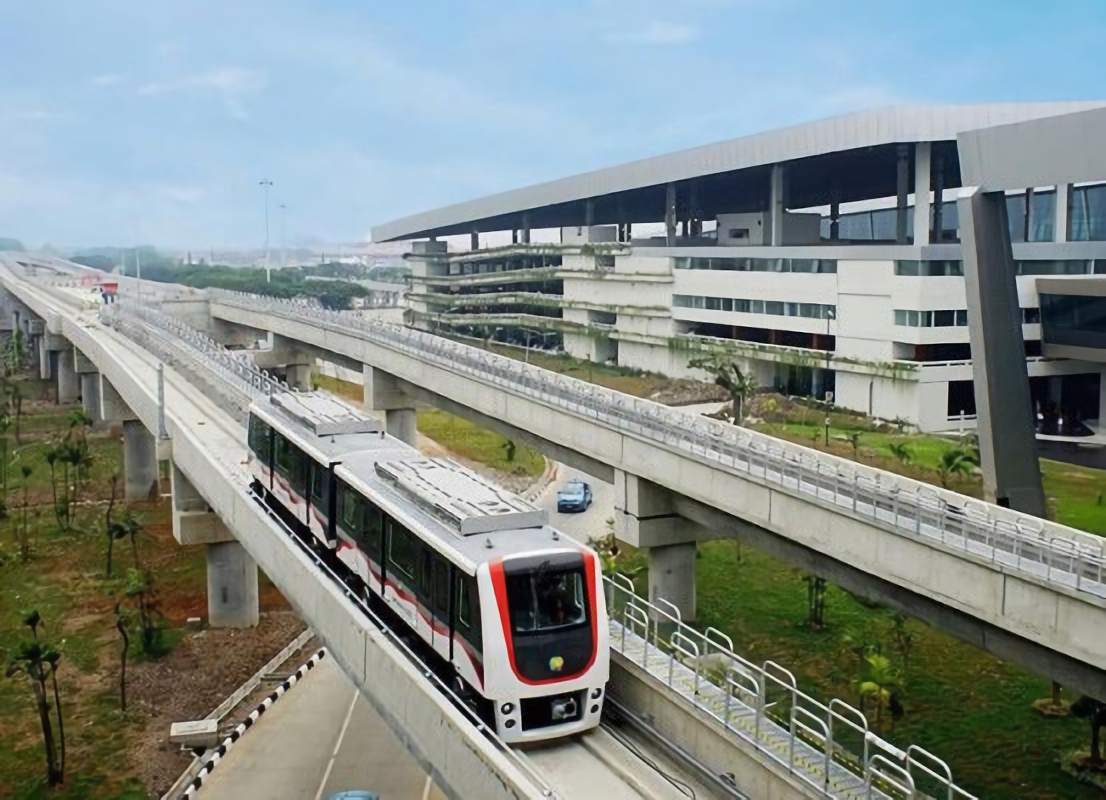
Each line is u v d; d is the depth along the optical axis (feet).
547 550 66.03
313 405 114.11
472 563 65.16
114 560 181.88
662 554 142.72
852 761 63.26
